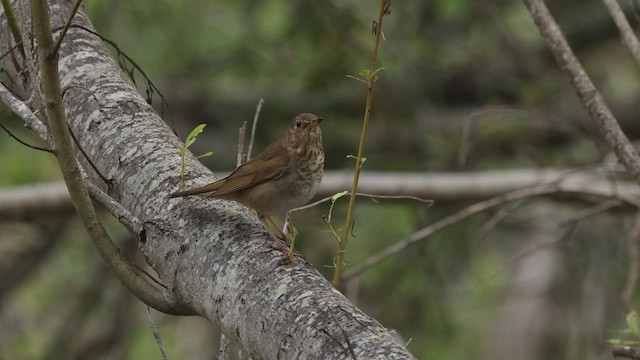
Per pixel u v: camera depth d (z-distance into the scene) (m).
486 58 15.86
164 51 15.03
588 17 15.59
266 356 5.10
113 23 14.20
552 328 15.19
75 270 15.41
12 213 11.88
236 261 5.50
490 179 13.09
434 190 12.98
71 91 6.76
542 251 15.59
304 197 7.03
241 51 14.99
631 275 8.80
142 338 14.62
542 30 8.33
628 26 7.95
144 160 6.25
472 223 14.19
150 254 5.88
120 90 6.73
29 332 15.05
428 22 14.71
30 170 14.30
